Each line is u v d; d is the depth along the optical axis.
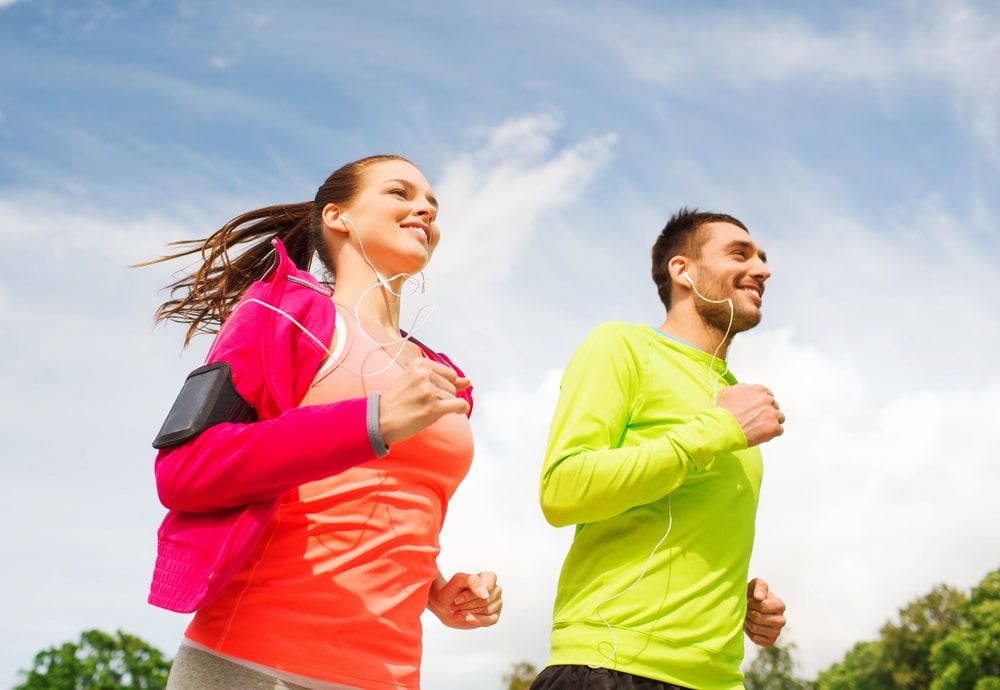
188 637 1.91
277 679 1.83
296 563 1.91
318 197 2.57
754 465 2.71
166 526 1.85
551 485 2.50
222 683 1.82
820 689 34.81
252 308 2.04
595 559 2.54
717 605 2.48
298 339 2.06
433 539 2.17
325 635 1.88
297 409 1.80
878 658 34.28
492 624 2.42
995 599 32.34
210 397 1.85
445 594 2.38
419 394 1.74
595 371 2.65
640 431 2.69
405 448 2.09
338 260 2.47
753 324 2.95
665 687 2.38
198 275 2.85
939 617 33.59
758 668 33.06
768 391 2.55
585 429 2.55
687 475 2.54
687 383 2.74
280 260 2.16
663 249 3.11
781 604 2.71
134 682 35.56
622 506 2.42
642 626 2.41
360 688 1.89
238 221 2.87
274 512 1.88
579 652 2.44
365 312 2.36
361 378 2.11
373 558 1.98
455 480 2.24
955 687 31.08
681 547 2.49
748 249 2.98
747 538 2.62
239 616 1.86
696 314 2.96
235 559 1.78
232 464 1.74
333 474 1.78
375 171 2.50
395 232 2.41
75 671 34.81
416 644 2.05
